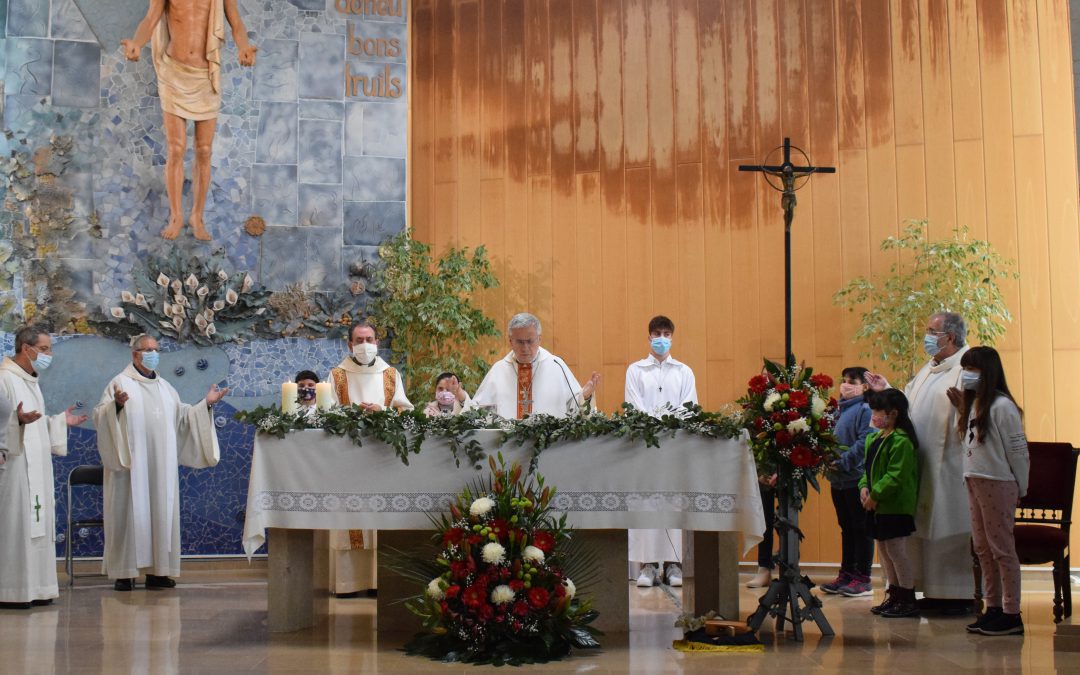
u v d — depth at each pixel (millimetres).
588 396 6145
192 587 8234
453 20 10188
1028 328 8570
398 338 9547
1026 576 8148
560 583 5086
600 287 9648
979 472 5656
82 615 6605
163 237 9508
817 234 9172
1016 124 8750
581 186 9766
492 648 4938
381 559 5812
